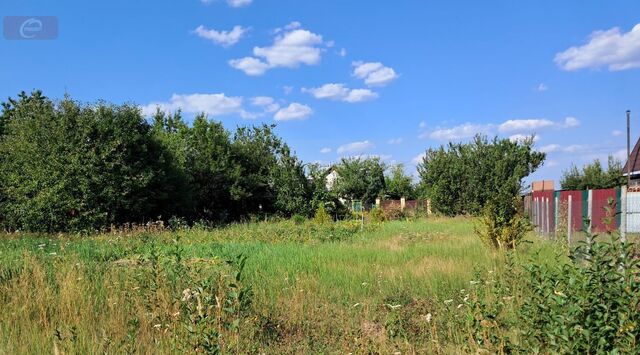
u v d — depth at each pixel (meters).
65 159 22.42
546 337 4.02
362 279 8.74
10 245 13.68
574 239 11.42
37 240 15.70
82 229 21.45
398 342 5.15
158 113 47.94
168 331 5.33
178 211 28.75
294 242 16.28
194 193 32.09
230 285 5.69
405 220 31.36
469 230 19.27
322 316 6.58
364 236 17.97
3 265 8.14
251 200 37.94
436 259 10.62
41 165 22.31
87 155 22.64
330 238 17.27
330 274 9.21
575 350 3.57
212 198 35.97
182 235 18.30
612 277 3.67
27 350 4.91
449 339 5.34
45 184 22.14
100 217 22.31
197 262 8.45
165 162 27.31
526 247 12.30
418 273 9.01
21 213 22.27
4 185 23.33
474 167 33.25
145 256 9.12
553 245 11.77
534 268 4.41
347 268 9.74
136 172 24.56
